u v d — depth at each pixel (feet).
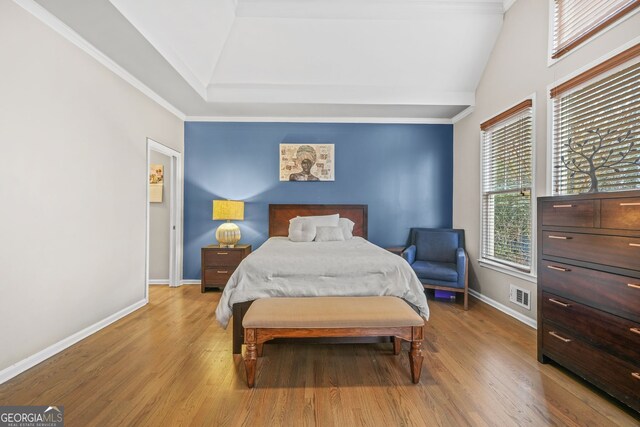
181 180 14.51
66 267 7.79
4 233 6.25
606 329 5.45
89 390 5.89
